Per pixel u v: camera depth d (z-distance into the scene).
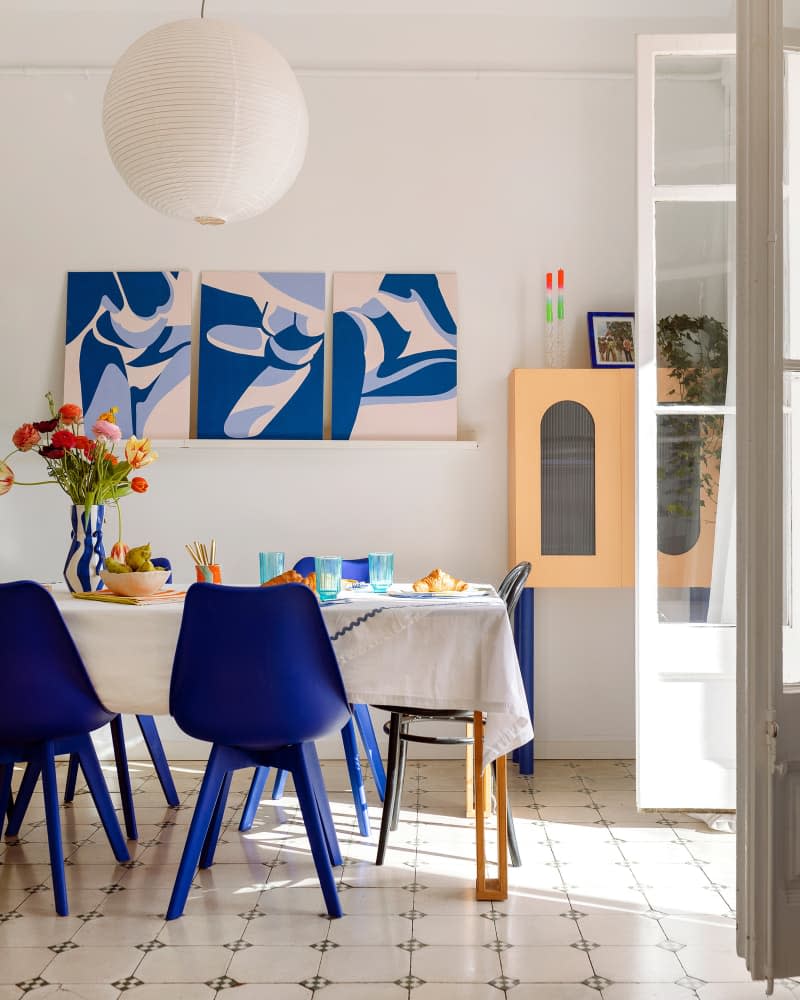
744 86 2.08
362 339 4.02
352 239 4.05
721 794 3.16
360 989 2.08
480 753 2.60
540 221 4.05
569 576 3.75
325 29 4.07
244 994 2.06
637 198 3.21
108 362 4.02
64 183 4.07
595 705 4.04
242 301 4.04
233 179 2.53
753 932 2.01
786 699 2.02
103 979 2.13
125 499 4.05
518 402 3.77
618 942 2.31
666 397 3.21
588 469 3.75
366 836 3.06
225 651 2.38
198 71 2.43
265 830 3.14
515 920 2.43
